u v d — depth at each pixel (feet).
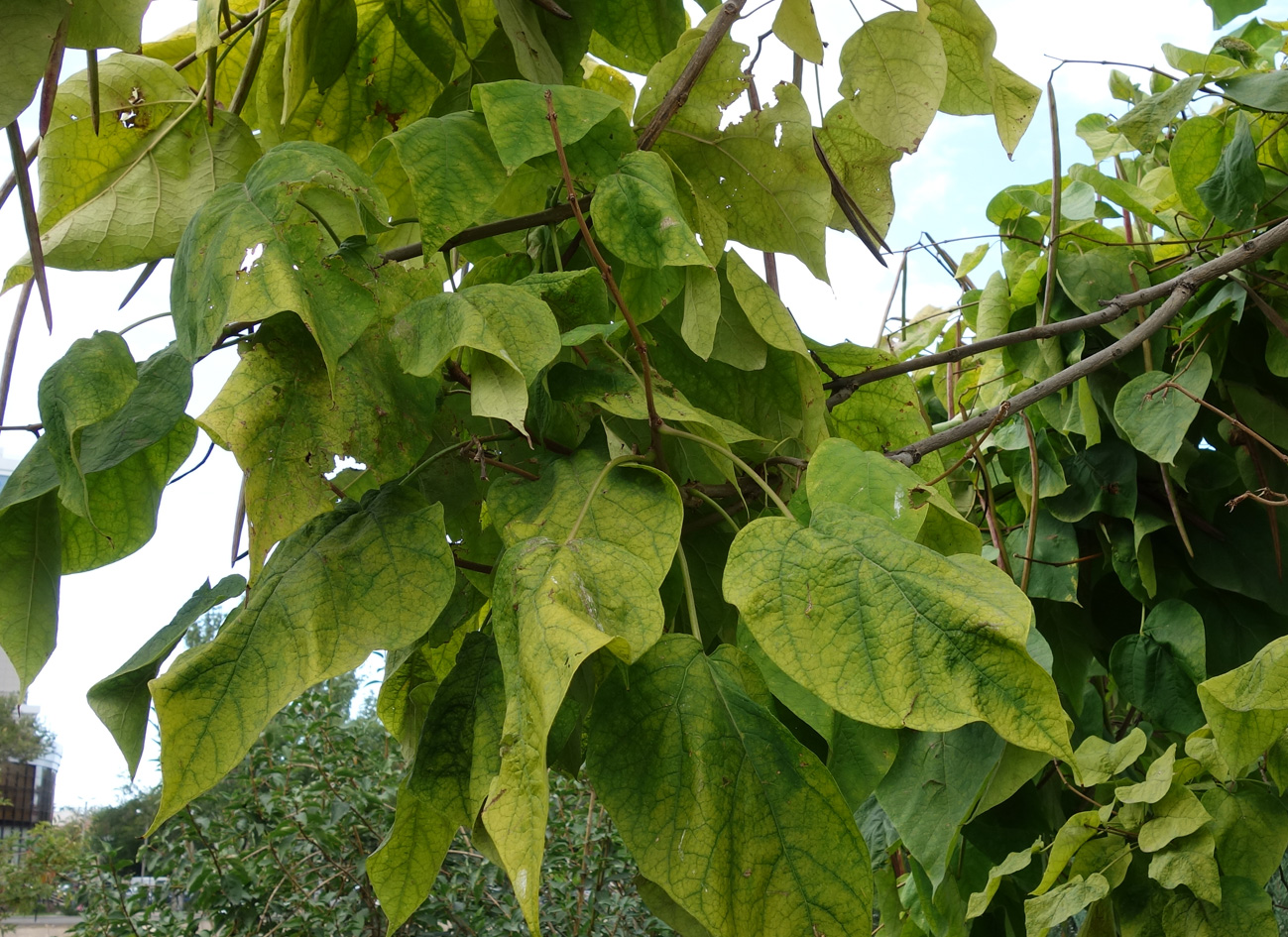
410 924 13.09
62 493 2.58
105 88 3.60
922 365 4.27
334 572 2.63
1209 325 5.65
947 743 3.87
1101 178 6.21
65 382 2.64
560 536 2.65
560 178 3.16
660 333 3.58
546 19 3.92
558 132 2.84
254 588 2.65
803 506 2.87
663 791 2.38
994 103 4.04
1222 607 5.43
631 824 2.35
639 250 2.97
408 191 4.09
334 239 2.72
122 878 14.52
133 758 2.71
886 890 5.24
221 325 2.48
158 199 3.58
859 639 2.35
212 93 3.66
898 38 3.77
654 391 3.02
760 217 3.66
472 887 13.09
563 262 3.51
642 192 3.03
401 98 4.22
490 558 3.01
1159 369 5.70
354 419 2.64
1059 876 4.65
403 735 3.29
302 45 3.76
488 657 2.81
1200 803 4.39
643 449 3.18
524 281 2.99
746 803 2.38
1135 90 7.20
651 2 4.13
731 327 3.52
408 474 2.80
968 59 4.02
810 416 3.32
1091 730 5.47
